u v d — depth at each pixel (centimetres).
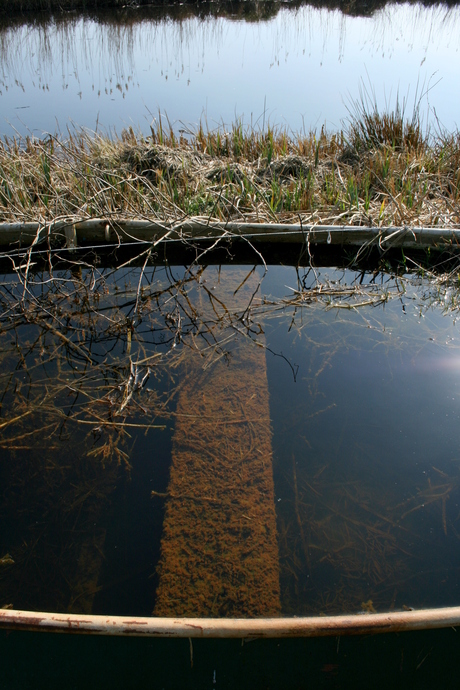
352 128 655
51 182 514
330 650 166
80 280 412
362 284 407
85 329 362
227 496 237
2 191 482
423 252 424
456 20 1709
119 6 1792
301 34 1603
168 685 166
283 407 291
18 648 168
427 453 261
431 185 531
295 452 263
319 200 497
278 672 166
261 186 543
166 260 446
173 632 157
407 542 221
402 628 159
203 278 422
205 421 278
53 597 204
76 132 689
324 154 648
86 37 1471
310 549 219
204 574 207
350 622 158
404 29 1630
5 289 407
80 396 301
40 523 232
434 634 167
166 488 246
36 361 330
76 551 221
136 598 203
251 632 157
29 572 212
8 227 418
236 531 222
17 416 286
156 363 326
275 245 456
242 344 341
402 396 296
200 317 372
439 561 214
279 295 397
